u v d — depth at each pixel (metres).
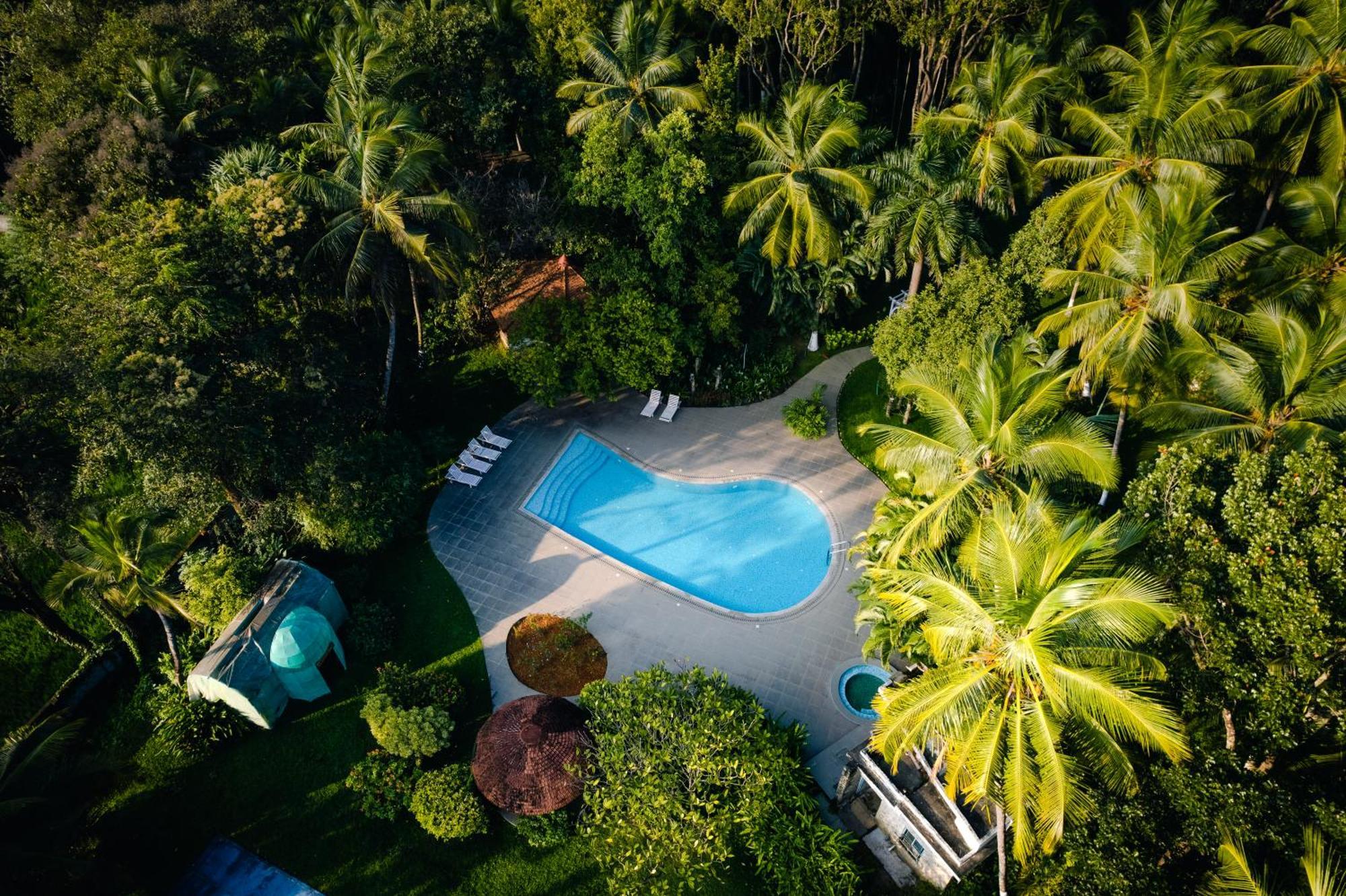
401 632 27.38
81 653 27.69
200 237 25.75
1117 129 30.22
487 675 26.19
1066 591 14.91
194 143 33.50
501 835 22.28
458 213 28.36
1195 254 25.47
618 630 27.47
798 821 21.47
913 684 17.06
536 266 41.72
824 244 32.19
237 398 25.33
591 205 33.72
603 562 29.83
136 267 24.48
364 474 27.97
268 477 28.27
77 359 22.72
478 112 36.19
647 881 20.27
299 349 27.78
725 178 34.16
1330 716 15.52
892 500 25.45
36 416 22.14
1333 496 14.80
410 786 22.91
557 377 32.75
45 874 19.44
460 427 35.19
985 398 20.89
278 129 36.78
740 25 37.00
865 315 39.91
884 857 21.47
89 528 22.83
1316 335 20.36
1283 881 14.73
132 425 22.22
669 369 33.44
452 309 37.25
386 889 21.38
